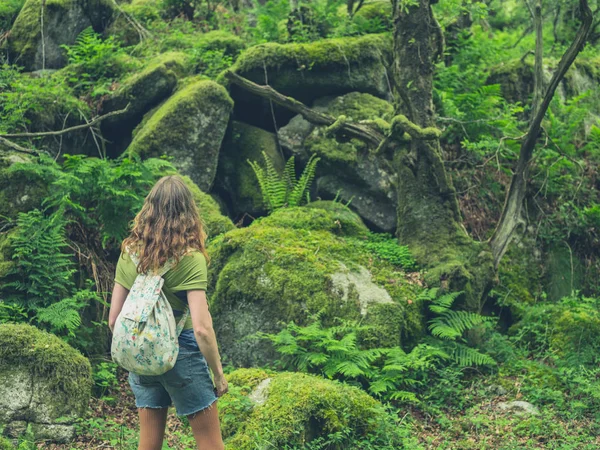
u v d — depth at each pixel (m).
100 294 6.85
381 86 9.59
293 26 10.52
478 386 6.35
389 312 6.55
